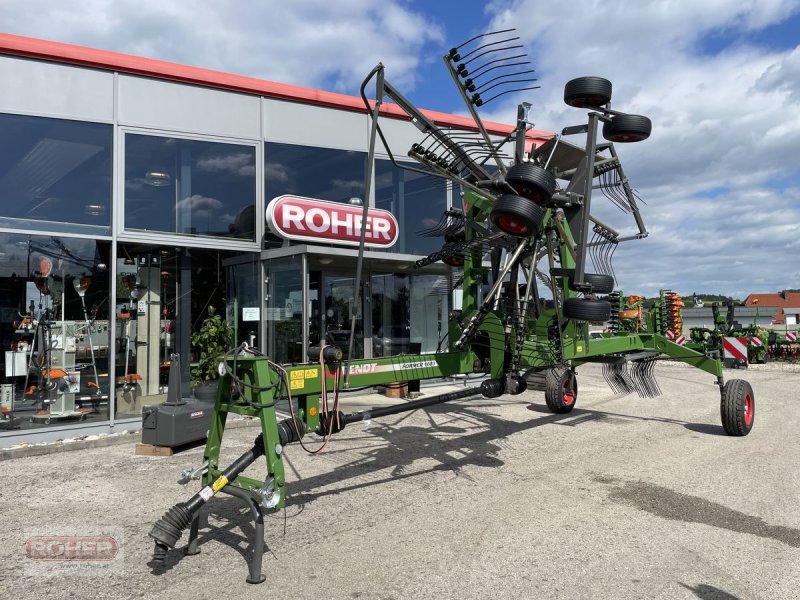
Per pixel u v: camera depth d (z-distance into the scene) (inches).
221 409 163.6
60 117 317.1
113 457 269.0
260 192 385.7
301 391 171.3
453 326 244.5
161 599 132.4
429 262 248.7
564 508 191.0
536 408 391.9
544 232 221.6
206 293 375.9
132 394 343.3
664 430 316.5
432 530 172.4
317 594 133.8
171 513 137.7
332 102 416.2
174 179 355.3
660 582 138.6
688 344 338.0
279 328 378.9
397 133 451.8
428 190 468.8
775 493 205.9
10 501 203.9
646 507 191.6
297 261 366.6
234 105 376.5
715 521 179.0
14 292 309.1
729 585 137.1
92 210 327.6
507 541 163.8
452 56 199.0
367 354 443.2
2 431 296.8
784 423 339.6
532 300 254.8
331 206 397.4
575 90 213.6
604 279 256.5
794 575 142.3
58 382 317.1
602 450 270.2
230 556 155.3
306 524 178.1
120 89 334.3
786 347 810.2
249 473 235.9
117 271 337.1
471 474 231.5
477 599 131.0
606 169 275.7
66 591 136.6
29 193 311.3
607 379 353.1
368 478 226.5
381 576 142.6
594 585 137.3
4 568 149.3
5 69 304.5
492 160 243.1
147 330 352.8
